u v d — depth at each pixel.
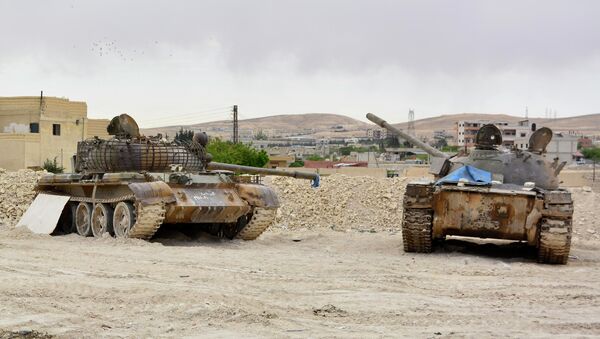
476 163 19.88
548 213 17.75
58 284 11.70
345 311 10.67
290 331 9.33
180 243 20.06
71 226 22.09
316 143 188.62
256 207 20.61
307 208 27.81
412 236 18.88
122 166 20.70
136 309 10.23
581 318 10.66
